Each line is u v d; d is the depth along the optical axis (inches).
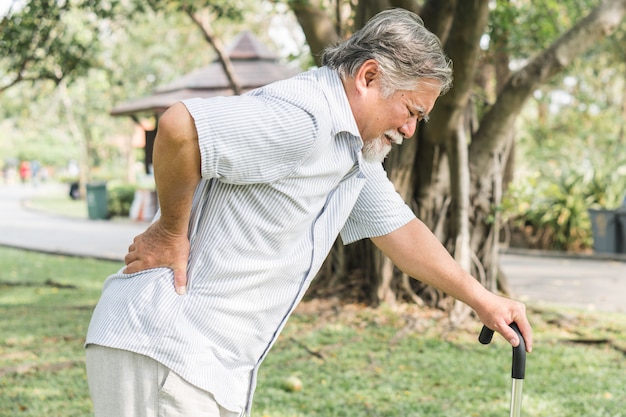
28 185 1749.5
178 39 955.3
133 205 749.9
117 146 1610.5
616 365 209.6
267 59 642.2
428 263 91.3
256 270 77.3
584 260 484.4
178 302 75.9
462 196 265.7
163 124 70.1
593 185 541.3
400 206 92.5
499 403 170.9
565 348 229.0
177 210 74.0
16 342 225.6
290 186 75.9
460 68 229.9
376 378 190.1
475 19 216.8
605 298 329.7
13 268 401.7
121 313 76.2
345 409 163.3
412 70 76.5
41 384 179.9
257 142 71.4
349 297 282.4
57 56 357.1
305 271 81.6
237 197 75.7
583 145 663.8
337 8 293.3
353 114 78.3
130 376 75.4
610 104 727.7
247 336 79.8
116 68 992.9
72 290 330.0
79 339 230.2
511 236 544.7
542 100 680.4
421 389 181.3
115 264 427.5
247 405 83.4
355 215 93.4
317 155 76.1
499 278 312.2
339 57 79.0
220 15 343.6
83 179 1093.8
